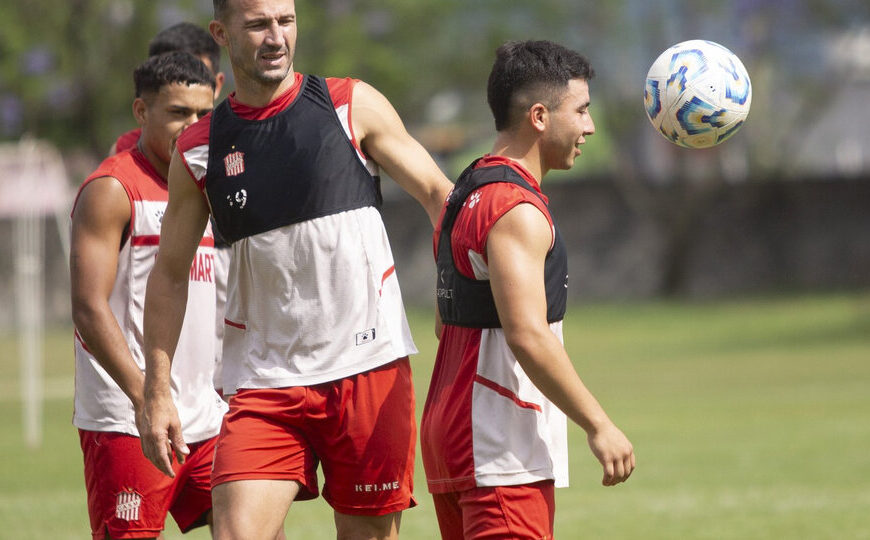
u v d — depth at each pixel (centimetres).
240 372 1747
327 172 1705
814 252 12725
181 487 2036
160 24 10631
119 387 1936
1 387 7438
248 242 1711
